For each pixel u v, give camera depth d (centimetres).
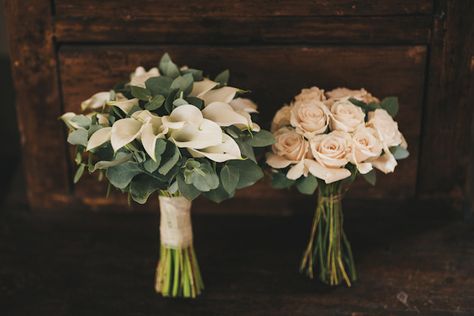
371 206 173
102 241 169
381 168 144
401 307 152
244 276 160
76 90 167
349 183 149
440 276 158
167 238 151
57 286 158
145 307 153
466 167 168
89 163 141
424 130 166
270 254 165
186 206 149
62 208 177
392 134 144
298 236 169
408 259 162
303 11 159
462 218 173
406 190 171
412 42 160
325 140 143
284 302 153
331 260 155
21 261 164
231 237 169
